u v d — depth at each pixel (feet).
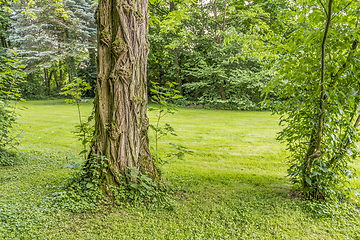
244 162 17.06
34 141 20.49
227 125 33.14
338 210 9.78
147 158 11.11
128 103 10.17
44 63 64.95
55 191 10.07
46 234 7.48
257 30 11.75
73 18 64.85
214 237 8.07
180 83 66.90
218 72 53.62
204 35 56.13
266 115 44.78
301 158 11.19
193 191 11.71
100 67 10.00
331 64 9.48
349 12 9.20
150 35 53.93
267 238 8.09
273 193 11.53
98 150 10.12
